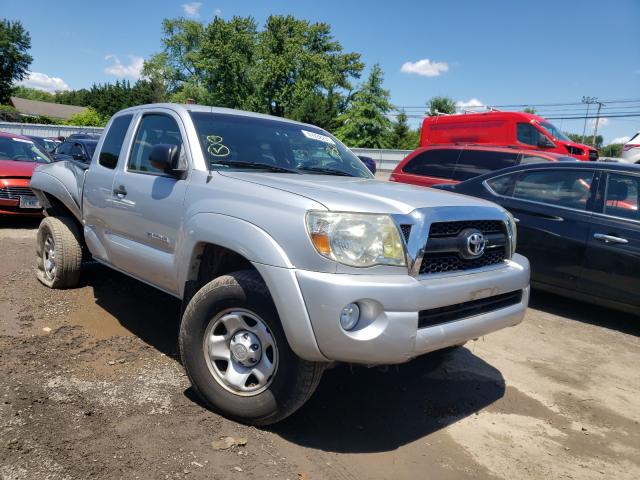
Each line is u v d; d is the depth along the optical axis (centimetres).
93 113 6059
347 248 265
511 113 1409
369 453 294
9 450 262
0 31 6356
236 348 302
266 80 5334
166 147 351
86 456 263
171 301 531
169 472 257
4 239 795
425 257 288
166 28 6134
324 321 260
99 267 631
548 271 591
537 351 483
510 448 315
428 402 365
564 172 608
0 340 403
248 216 294
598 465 305
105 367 371
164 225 362
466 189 684
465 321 300
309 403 346
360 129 5294
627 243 537
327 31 5975
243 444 286
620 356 485
